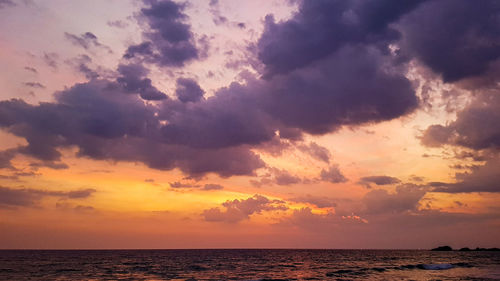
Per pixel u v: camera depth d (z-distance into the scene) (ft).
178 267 271.69
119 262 344.28
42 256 494.18
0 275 205.57
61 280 179.42
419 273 198.90
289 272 218.38
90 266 282.15
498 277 173.99
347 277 179.22
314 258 455.22
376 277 177.78
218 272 223.71
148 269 250.78
